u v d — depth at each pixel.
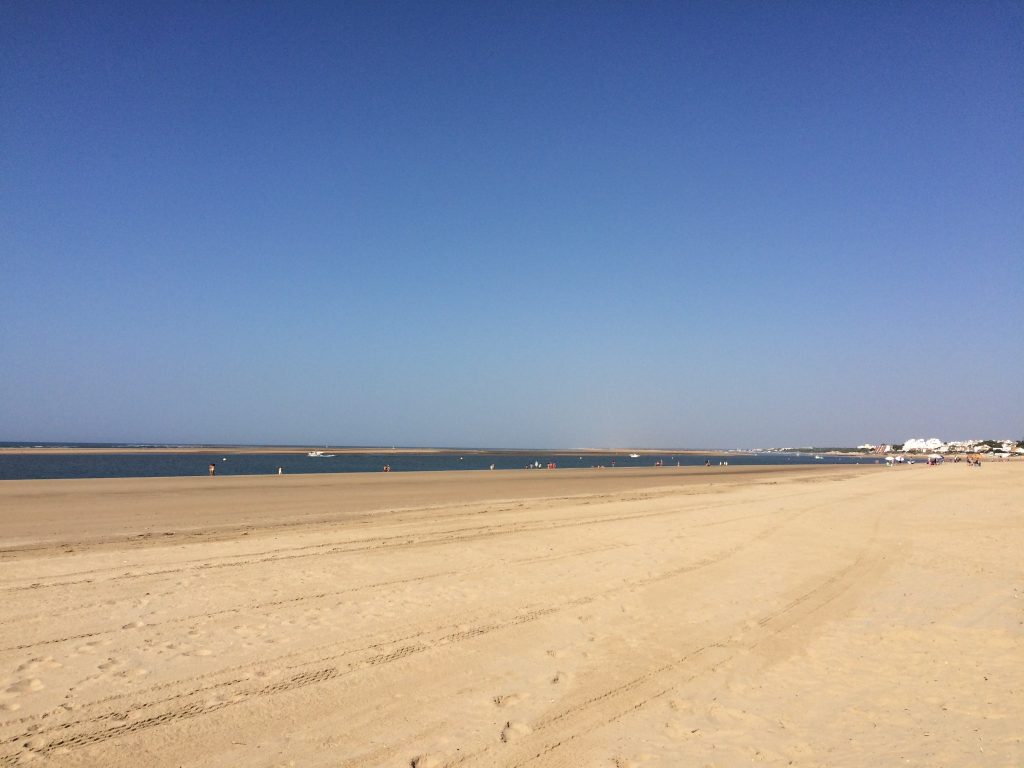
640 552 12.66
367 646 6.82
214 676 5.87
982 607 8.21
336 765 4.36
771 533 15.12
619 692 5.75
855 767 4.32
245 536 14.98
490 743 4.74
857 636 7.29
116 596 8.62
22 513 19.11
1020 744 4.52
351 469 73.25
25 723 4.84
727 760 4.49
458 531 15.70
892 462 119.69
